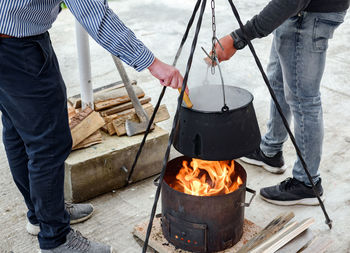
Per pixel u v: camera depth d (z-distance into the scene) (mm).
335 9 2326
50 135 2043
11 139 2242
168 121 3846
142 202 2875
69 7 1816
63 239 2297
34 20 1830
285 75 2586
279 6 2152
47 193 2137
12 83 1896
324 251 2406
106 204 2857
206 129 2037
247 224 2551
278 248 2189
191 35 5832
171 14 6727
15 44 1826
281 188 2814
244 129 2094
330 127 3721
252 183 3066
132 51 1904
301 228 2309
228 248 2344
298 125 2664
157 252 2439
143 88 4453
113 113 3141
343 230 2578
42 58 1915
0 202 2871
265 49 5441
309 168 2707
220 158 2070
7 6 1733
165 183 2250
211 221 2219
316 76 2508
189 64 1955
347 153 3354
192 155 2107
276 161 3141
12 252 2457
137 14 6730
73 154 2818
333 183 3021
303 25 2383
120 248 2484
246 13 6660
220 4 7145
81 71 2967
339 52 5293
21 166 2316
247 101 2143
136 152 2977
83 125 2848
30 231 2578
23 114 1972
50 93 1972
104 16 1815
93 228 2643
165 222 2355
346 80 4574
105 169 2879
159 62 1977
